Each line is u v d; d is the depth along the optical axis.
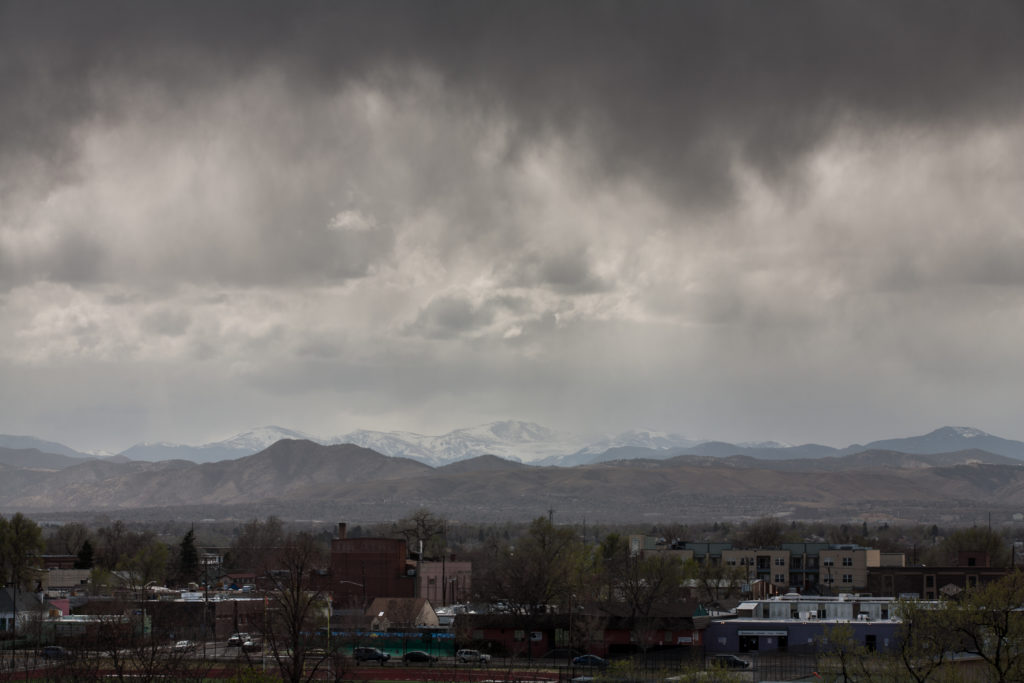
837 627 164.00
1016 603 143.88
